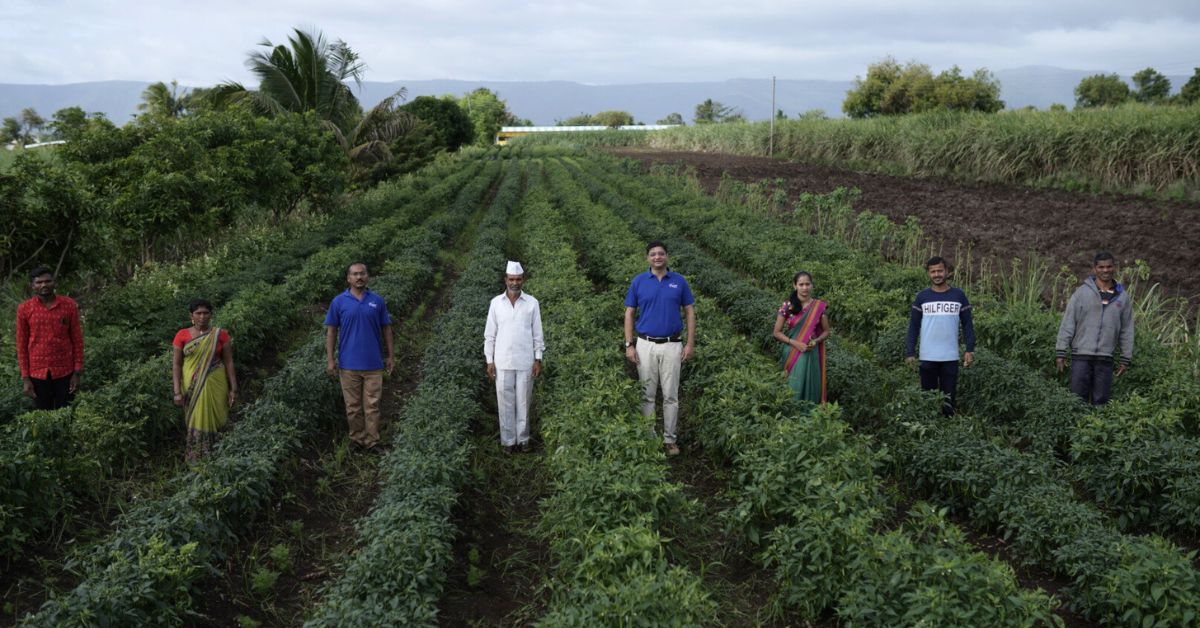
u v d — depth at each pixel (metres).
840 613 5.07
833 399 9.40
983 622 4.39
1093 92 79.56
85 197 11.81
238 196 19.27
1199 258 16.17
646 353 8.36
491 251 19.22
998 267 16.78
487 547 6.80
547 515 6.52
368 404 8.70
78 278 12.90
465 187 36.97
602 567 5.16
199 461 6.92
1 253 11.19
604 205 30.33
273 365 11.73
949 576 4.67
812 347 8.52
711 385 9.30
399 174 41.53
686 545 6.49
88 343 9.91
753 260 17.02
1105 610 5.25
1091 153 25.89
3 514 5.88
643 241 21.59
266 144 21.27
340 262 16.69
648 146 69.88
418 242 20.33
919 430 7.59
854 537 5.22
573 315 11.72
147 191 15.68
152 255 17.31
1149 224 19.61
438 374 9.79
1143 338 10.31
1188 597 4.71
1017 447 8.57
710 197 28.73
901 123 35.81
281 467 7.67
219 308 12.98
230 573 6.25
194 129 19.23
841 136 39.62
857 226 19.84
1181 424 7.78
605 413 7.50
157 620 5.12
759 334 12.09
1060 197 24.78
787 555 5.66
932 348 8.91
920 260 18.00
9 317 11.67
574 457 6.59
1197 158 23.12
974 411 9.30
